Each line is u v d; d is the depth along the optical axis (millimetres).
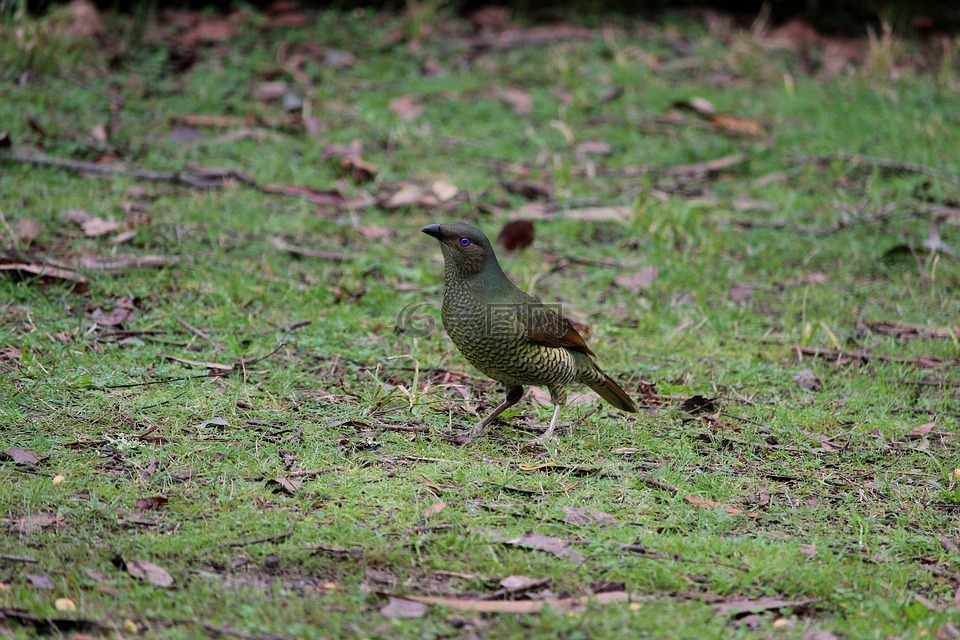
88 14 20953
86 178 15969
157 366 11148
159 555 7789
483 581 7672
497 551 8094
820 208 17062
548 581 7645
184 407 10219
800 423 10914
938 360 12648
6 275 12617
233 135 17891
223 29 21812
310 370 11438
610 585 7652
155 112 18375
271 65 20531
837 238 16125
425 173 17422
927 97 21109
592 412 11117
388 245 15141
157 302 12750
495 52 22438
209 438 9703
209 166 16891
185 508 8477
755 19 25203
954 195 17312
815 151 18875
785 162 18422
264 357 11422
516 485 9219
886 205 16984
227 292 12984
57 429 9617
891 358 12414
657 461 9945
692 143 18891
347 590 7484
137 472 8984
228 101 18953
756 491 9469
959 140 19391
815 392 11703
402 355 11492
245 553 7879
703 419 10914
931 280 14727
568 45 22734
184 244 14305
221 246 14328
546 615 7152
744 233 16125
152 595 7215
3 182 15289
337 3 23781
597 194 17188
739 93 21000
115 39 20953
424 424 10414
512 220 15562
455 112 19734
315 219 15539
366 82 20594
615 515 8805
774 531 8734
